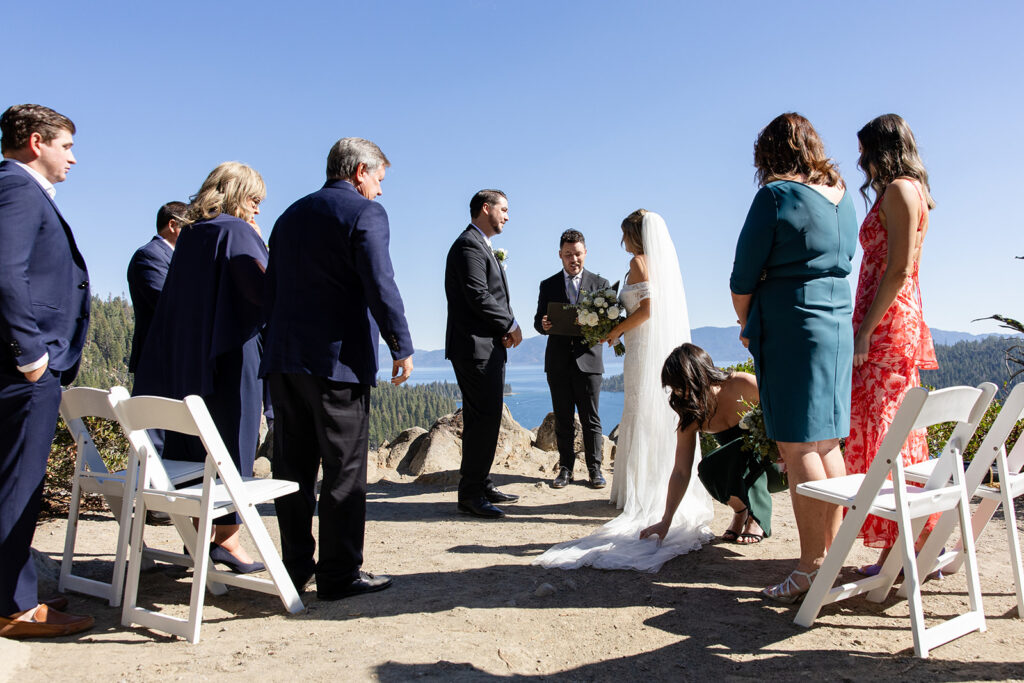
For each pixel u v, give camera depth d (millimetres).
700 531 4246
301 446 3445
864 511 2748
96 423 5379
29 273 2824
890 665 2510
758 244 3025
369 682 2406
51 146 2953
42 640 2855
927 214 3324
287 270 3342
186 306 3701
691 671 2502
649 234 4844
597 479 6215
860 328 3379
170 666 2568
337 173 3516
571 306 6066
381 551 4312
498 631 2930
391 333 3238
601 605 3219
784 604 3160
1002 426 3002
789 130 3156
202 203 3814
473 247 5133
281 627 3008
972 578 2889
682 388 3912
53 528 4785
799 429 3020
